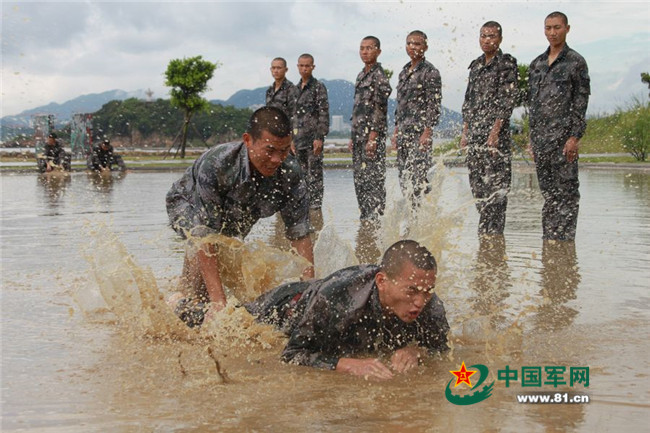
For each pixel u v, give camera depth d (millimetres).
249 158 3557
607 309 3859
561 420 2340
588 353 3104
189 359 3090
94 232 4016
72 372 2879
